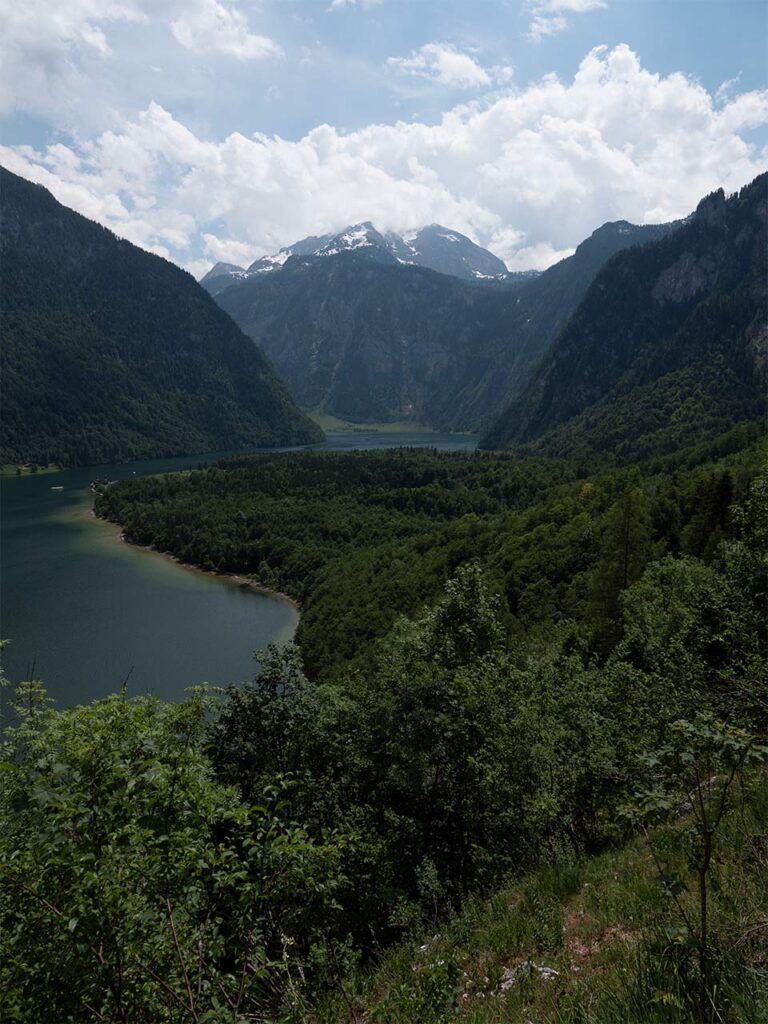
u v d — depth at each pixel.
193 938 4.88
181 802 5.41
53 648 76.06
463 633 16.27
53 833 4.73
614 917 6.92
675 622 19.59
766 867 6.03
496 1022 5.46
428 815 13.18
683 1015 4.24
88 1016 4.45
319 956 7.57
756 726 8.18
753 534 14.16
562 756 13.11
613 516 41.97
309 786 13.52
